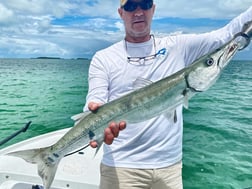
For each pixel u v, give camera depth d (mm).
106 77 1045
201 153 2641
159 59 1035
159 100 896
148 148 1021
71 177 1489
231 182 2080
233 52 871
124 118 913
